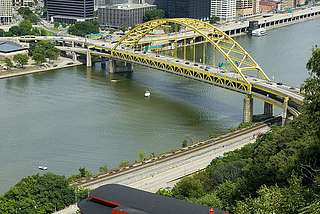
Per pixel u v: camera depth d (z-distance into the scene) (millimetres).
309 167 149875
